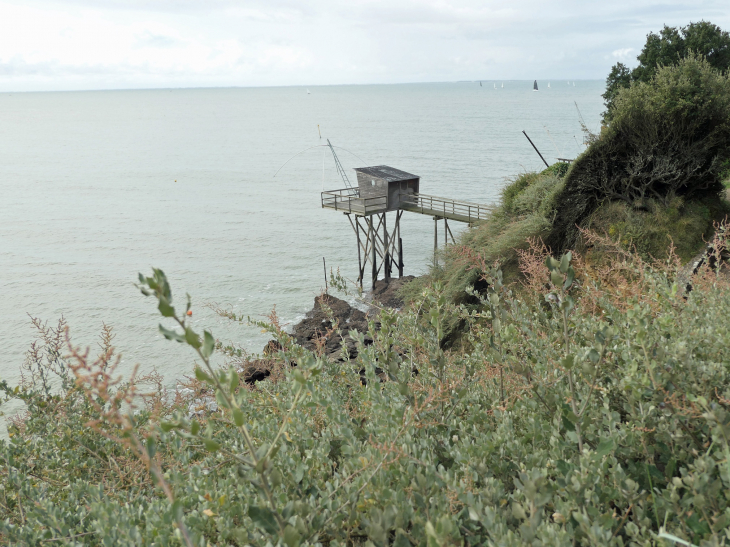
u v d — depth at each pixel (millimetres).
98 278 43062
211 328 30078
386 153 116625
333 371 3521
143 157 123250
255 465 1380
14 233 58156
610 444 1698
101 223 62781
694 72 15898
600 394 2402
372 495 1808
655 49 28984
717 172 15500
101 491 2342
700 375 2107
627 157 15828
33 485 3184
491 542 1438
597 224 15961
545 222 16188
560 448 2037
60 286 41281
